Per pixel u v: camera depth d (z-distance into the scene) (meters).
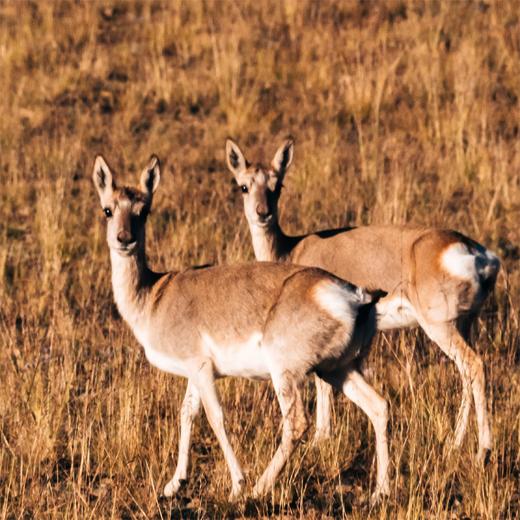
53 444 19.17
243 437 19.19
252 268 18.23
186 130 38.97
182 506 17.55
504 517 16.72
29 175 34.97
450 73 40.88
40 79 41.88
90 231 30.73
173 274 18.89
